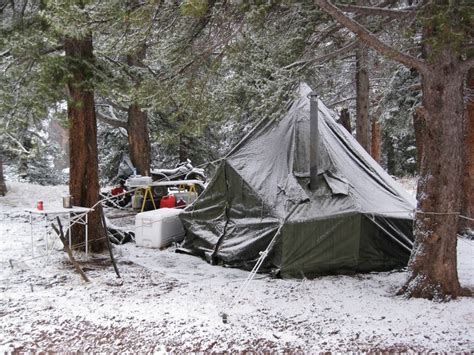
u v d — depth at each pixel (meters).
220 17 6.15
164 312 5.35
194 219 8.48
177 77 7.04
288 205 7.11
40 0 7.57
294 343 4.49
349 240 7.03
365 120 13.36
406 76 12.07
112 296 5.98
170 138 8.51
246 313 5.32
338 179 7.49
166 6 6.25
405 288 5.85
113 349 4.42
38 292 6.10
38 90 7.29
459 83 5.44
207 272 7.31
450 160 5.44
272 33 6.63
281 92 6.32
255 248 7.27
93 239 8.20
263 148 8.14
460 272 7.07
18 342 4.57
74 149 8.09
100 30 6.63
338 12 5.28
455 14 4.88
